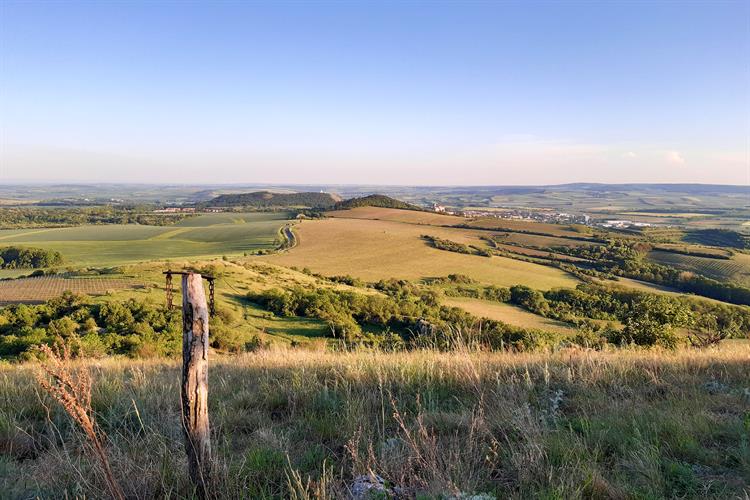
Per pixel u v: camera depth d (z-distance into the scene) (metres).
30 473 3.18
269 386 5.45
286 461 3.34
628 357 6.82
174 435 3.86
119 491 2.63
